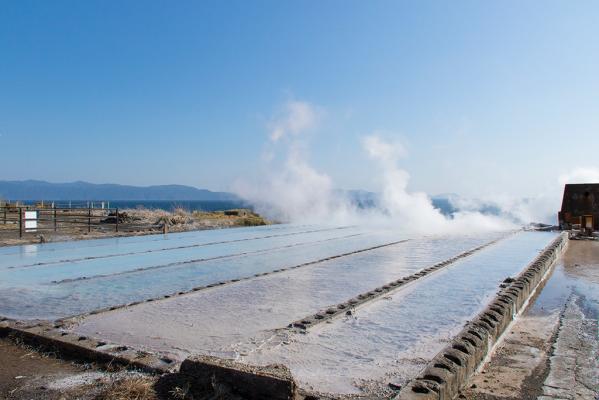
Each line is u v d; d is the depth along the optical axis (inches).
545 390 192.9
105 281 430.6
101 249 660.1
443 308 334.0
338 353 234.2
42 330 246.5
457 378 186.7
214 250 679.7
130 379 178.4
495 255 649.0
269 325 286.2
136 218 1095.0
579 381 203.2
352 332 272.2
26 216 793.6
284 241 836.0
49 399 169.9
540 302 374.9
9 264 517.3
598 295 398.0
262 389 157.1
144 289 397.4
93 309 325.4
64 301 348.5
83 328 273.6
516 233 1068.5
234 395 160.4
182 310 321.4
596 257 658.8
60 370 202.1
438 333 271.9
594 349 249.6
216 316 306.2
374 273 487.8
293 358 225.9
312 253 657.6
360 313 318.7
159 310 320.8
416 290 399.2
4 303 339.0
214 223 1174.3
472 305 343.6
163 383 171.8
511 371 216.7
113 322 287.9
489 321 255.6
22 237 737.0
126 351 217.5
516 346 256.7
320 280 444.8
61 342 227.3
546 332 285.1
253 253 650.2
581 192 1118.4
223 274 478.3
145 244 733.3
